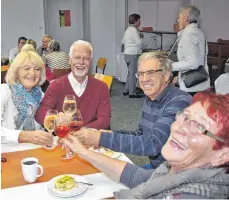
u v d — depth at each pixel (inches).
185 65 115.1
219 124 36.9
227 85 129.0
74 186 51.6
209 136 37.2
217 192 36.2
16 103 77.0
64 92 88.0
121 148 60.0
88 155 56.4
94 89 89.5
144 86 67.6
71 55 87.4
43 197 49.4
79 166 60.8
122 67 287.4
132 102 224.7
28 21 285.7
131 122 179.2
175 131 40.3
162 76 66.7
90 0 293.4
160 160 62.8
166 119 62.5
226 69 180.2
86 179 55.5
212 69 229.5
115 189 52.3
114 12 302.0
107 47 309.0
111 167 55.4
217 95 39.8
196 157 38.6
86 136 60.4
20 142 68.7
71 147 57.6
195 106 39.6
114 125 173.8
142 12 282.5
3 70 153.3
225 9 244.7
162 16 274.2
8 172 57.8
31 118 79.5
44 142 67.0
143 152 60.2
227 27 246.5
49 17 305.7
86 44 87.8
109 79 123.4
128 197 45.1
